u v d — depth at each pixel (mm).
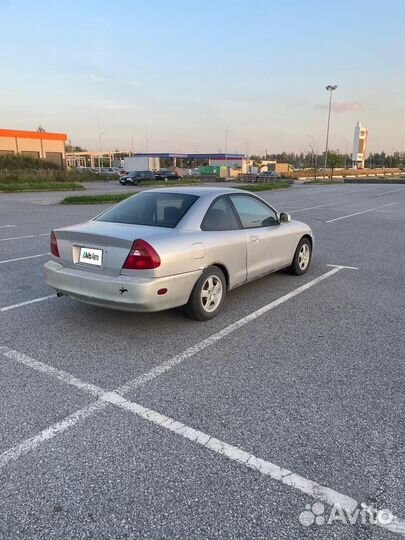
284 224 6035
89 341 4152
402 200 23562
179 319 4723
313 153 90562
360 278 6559
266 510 2150
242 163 78438
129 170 62062
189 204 4656
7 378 3428
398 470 2430
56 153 65250
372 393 3246
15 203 20531
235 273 4930
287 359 3803
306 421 2885
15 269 6996
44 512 2135
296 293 5742
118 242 3963
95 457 2521
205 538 1993
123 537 1998
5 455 2533
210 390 3277
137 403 3092
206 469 2428
